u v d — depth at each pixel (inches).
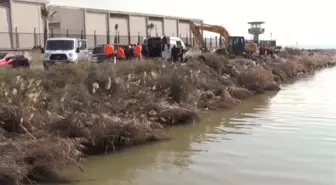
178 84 654.5
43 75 587.8
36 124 435.2
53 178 344.2
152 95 608.7
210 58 1083.3
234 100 786.2
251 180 334.0
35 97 467.8
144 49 1268.5
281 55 2017.7
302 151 419.2
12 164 329.4
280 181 331.6
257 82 1005.2
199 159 397.4
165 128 547.5
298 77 1486.2
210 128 550.0
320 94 940.6
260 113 673.0
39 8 1795.0
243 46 1806.1
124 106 544.4
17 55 1090.7
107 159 406.6
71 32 2070.6
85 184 335.9
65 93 514.3
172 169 369.4
